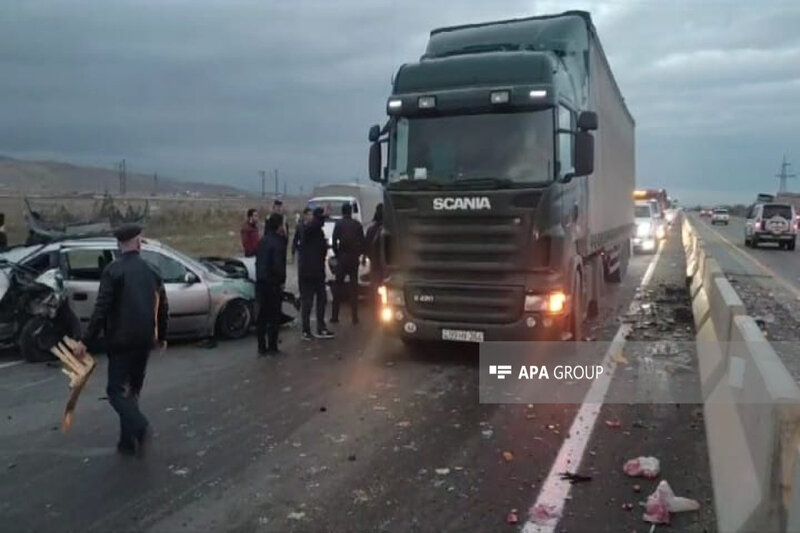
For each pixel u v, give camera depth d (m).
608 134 13.57
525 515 4.48
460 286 8.27
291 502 4.71
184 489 4.94
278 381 8.02
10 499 4.79
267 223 9.48
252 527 4.34
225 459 5.52
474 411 6.77
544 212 7.95
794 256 28.92
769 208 33.47
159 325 6.14
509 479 5.07
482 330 8.22
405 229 8.51
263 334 9.46
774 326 11.78
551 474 5.16
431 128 8.45
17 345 9.77
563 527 4.30
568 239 8.43
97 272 10.04
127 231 5.83
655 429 6.17
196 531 4.30
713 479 4.82
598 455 5.55
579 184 9.42
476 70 8.40
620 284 17.41
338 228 11.81
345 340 10.45
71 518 4.49
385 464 5.39
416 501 4.71
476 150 8.23
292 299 11.46
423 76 8.64
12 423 6.55
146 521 4.44
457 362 8.85
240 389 7.68
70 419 6.33
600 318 12.05
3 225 13.45
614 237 15.46
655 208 34.31
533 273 8.04
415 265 8.48
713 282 9.43
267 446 5.82
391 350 9.62
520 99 8.05
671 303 14.04
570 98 8.85
